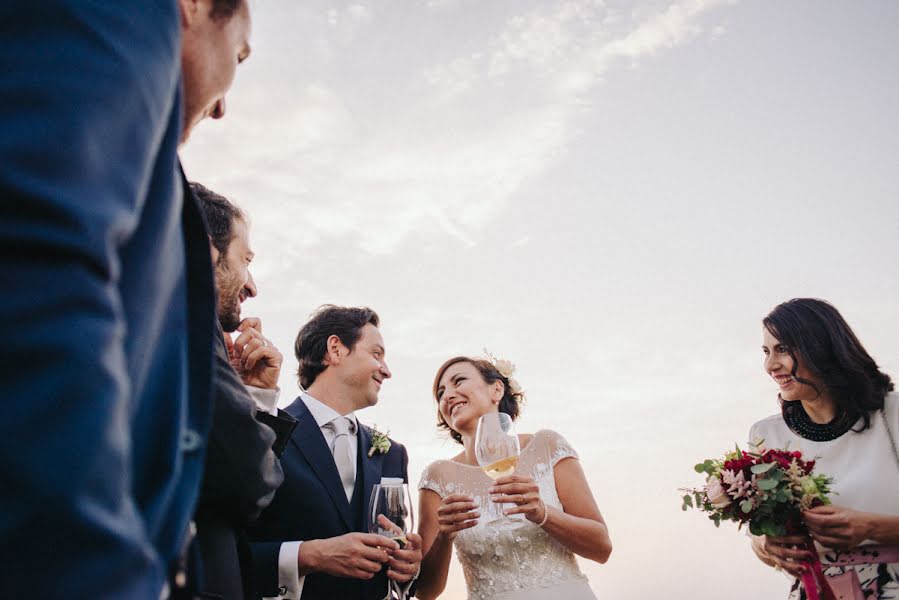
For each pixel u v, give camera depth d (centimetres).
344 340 386
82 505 36
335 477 337
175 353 61
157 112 52
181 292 64
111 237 42
